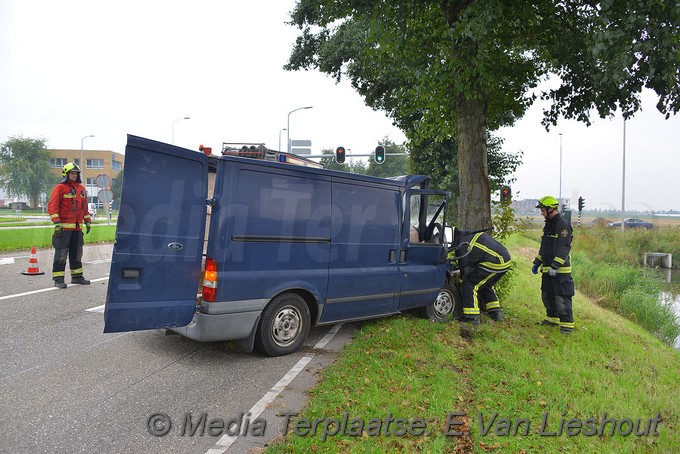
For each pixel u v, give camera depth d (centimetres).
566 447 362
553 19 735
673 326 1196
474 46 655
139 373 459
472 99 749
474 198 762
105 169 8288
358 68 1822
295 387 440
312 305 566
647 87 586
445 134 895
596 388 489
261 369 485
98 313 669
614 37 529
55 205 820
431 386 446
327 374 464
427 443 346
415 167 2016
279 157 642
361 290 602
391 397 413
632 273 1678
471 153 763
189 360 502
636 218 4703
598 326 788
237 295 480
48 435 333
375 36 689
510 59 795
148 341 559
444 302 738
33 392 402
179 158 453
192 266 465
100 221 2992
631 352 675
